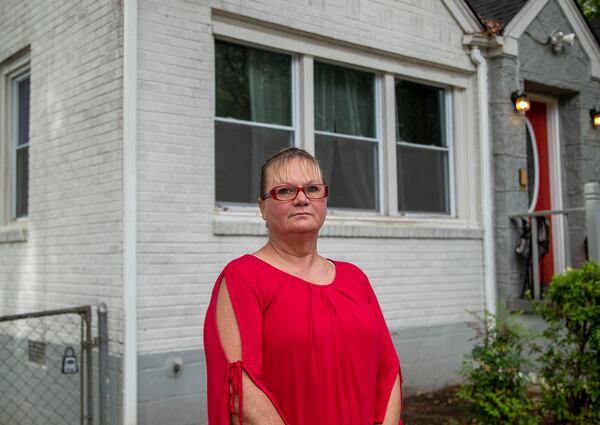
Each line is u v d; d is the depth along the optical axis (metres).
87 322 4.43
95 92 5.18
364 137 6.61
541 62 7.68
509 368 4.69
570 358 4.82
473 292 7.08
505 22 7.36
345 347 2.07
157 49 5.04
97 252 5.08
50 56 5.79
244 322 2.01
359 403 2.08
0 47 6.57
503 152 7.22
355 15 6.32
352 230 6.11
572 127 8.20
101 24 5.14
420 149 7.09
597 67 8.34
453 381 6.77
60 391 5.49
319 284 2.19
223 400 1.93
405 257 6.55
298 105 6.07
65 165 5.53
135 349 4.76
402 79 6.94
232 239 5.34
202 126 5.24
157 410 4.84
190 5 5.23
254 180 5.72
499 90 7.27
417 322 6.59
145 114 4.95
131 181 4.82
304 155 2.26
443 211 7.27
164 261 4.95
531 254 7.20
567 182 8.23
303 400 1.99
